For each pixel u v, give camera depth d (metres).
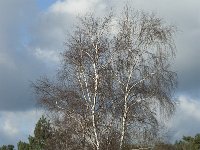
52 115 38.59
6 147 87.44
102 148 37.34
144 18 38.84
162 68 38.25
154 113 38.00
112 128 37.72
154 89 38.00
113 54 38.44
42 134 50.91
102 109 37.84
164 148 38.47
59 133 38.22
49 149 38.53
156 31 38.47
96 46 38.53
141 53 38.41
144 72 38.28
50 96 38.62
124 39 38.47
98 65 38.38
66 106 38.28
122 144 37.66
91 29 38.78
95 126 37.56
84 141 37.72
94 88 38.03
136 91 38.12
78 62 38.56
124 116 37.81
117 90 38.12
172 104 38.28
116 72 38.28
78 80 38.59
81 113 38.00
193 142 93.12
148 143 37.94
